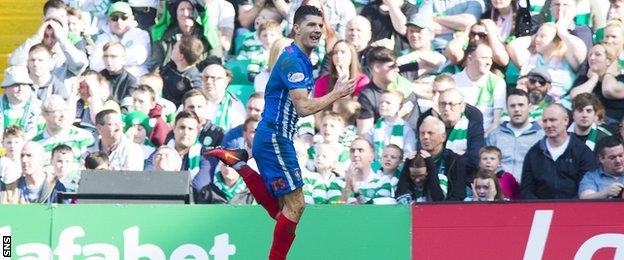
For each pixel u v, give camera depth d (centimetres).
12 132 3653
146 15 3838
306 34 1953
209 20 3750
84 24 3866
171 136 3638
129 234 2778
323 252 2752
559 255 2719
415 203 2755
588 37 3534
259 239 2762
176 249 2775
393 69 3559
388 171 3438
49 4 3862
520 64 3547
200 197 3481
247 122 3531
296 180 1997
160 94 3716
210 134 3584
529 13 3597
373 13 3678
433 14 3662
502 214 2739
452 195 3384
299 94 1930
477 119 3469
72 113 3728
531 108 3500
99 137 3662
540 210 2731
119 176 2945
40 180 3616
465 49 3584
